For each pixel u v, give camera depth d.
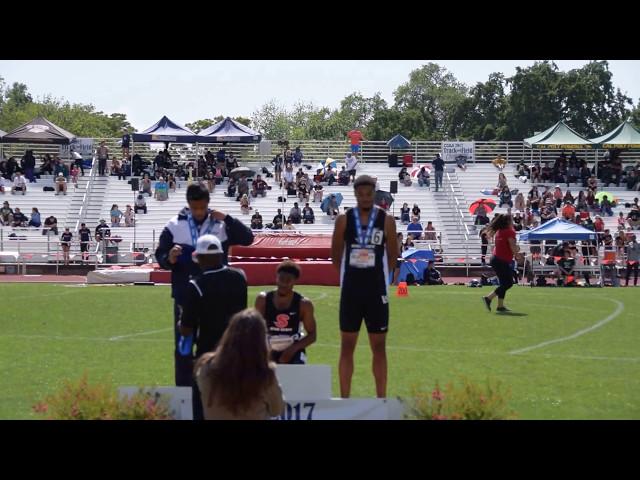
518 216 57.41
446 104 151.38
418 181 66.50
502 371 17.67
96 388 10.84
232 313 11.22
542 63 126.06
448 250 57.66
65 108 149.12
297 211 59.62
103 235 53.41
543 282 44.69
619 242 51.31
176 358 12.62
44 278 47.47
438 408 10.80
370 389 15.55
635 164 72.38
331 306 29.91
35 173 64.62
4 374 17.16
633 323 26.22
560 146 68.69
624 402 14.80
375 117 137.62
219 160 67.25
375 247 13.24
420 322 25.69
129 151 66.88
